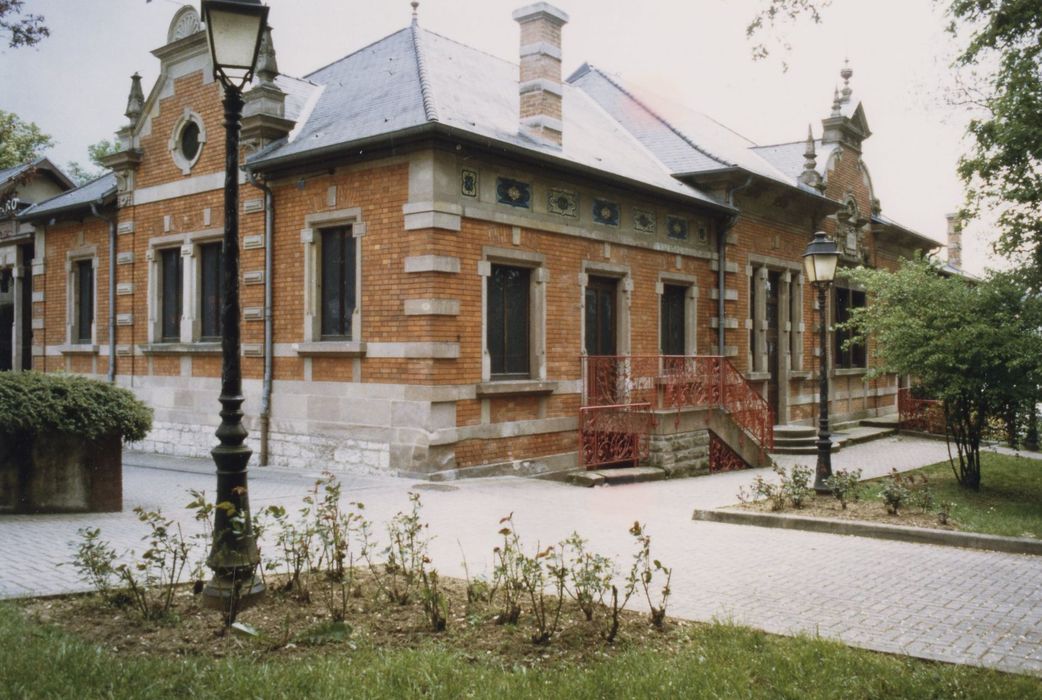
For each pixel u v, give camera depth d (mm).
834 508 10336
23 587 6102
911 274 15273
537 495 11445
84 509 9594
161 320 17078
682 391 14805
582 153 15273
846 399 24484
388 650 4906
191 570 6559
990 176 15016
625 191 15586
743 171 17531
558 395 14344
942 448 20766
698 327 17781
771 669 4734
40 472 9422
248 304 14719
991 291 14422
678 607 6199
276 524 8703
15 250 22625
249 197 14711
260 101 14258
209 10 5797
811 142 21375
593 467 14781
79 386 9695
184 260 16219
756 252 19672
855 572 7430
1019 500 14266
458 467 12578
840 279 23562
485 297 13016
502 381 13398
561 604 5738
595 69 23641
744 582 7004
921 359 14555
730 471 15703
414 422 12305
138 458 15953
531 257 13797
